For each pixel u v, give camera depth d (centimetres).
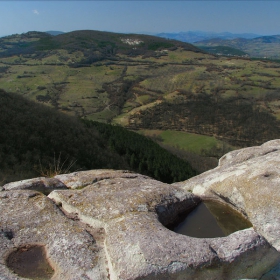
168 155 5028
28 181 790
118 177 835
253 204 635
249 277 484
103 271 465
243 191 683
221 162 1088
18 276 455
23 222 577
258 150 1011
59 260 491
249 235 500
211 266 443
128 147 4828
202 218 679
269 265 505
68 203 648
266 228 573
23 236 545
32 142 2973
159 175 4216
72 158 3216
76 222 588
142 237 475
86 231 556
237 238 492
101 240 537
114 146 4681
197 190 819
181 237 487
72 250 505
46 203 636
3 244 519
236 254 464
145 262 428
